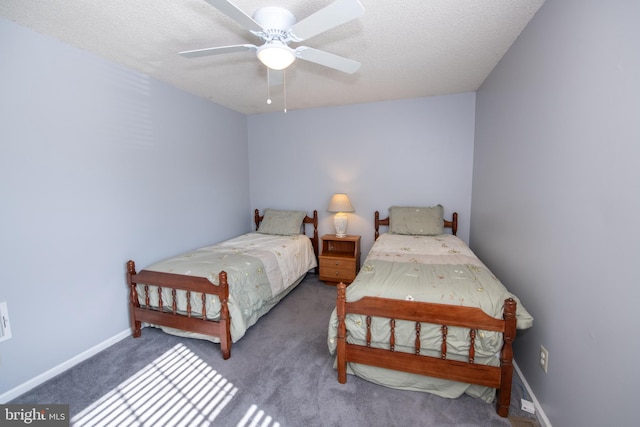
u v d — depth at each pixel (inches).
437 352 62.6
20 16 62.6
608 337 40.2
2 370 64.7
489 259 100.2
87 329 81.2
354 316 68.3
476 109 121.6
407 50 81.9
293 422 58.4
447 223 131.9
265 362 78.2
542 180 60.4
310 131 150.3
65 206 75.7
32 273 69.3
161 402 64.1
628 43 36.5
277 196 160.6
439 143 130.9
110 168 87.0
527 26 68.3
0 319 64.2
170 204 109.7
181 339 90.1
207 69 94.5
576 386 47.5
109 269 87.3
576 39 48.4
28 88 67.7
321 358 80.0
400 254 96.8
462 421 58.0
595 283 43.1
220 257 101.4
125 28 68.9
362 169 143.6
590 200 44.4
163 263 94.5
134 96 94.2
